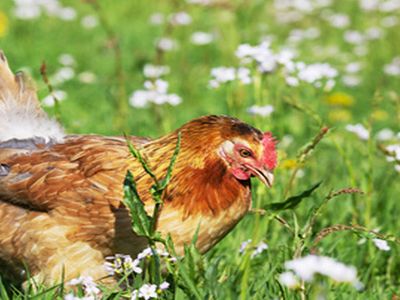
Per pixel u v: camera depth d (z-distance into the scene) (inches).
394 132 459.5
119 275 283.7
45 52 569.9
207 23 639.8
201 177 280.8
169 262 265.0
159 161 284.5
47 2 625.9
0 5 658.8
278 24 653.3
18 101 317.7
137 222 261.0
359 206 361.7
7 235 289.9
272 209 265.4
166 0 689.6
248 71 366.0
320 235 259.4
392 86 548.7
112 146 294.7
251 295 277.4
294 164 357.7
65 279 285.0
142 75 528.7
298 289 257.9
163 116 448.1
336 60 581.3
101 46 582.6
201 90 522.6
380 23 657.0
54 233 283.7
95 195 281.3
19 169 292.7
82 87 510.6
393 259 327.6
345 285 298.5
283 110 446.3
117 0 701.3
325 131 297.0
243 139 282.0
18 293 291.6
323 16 665.0
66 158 293.7
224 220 285.3
